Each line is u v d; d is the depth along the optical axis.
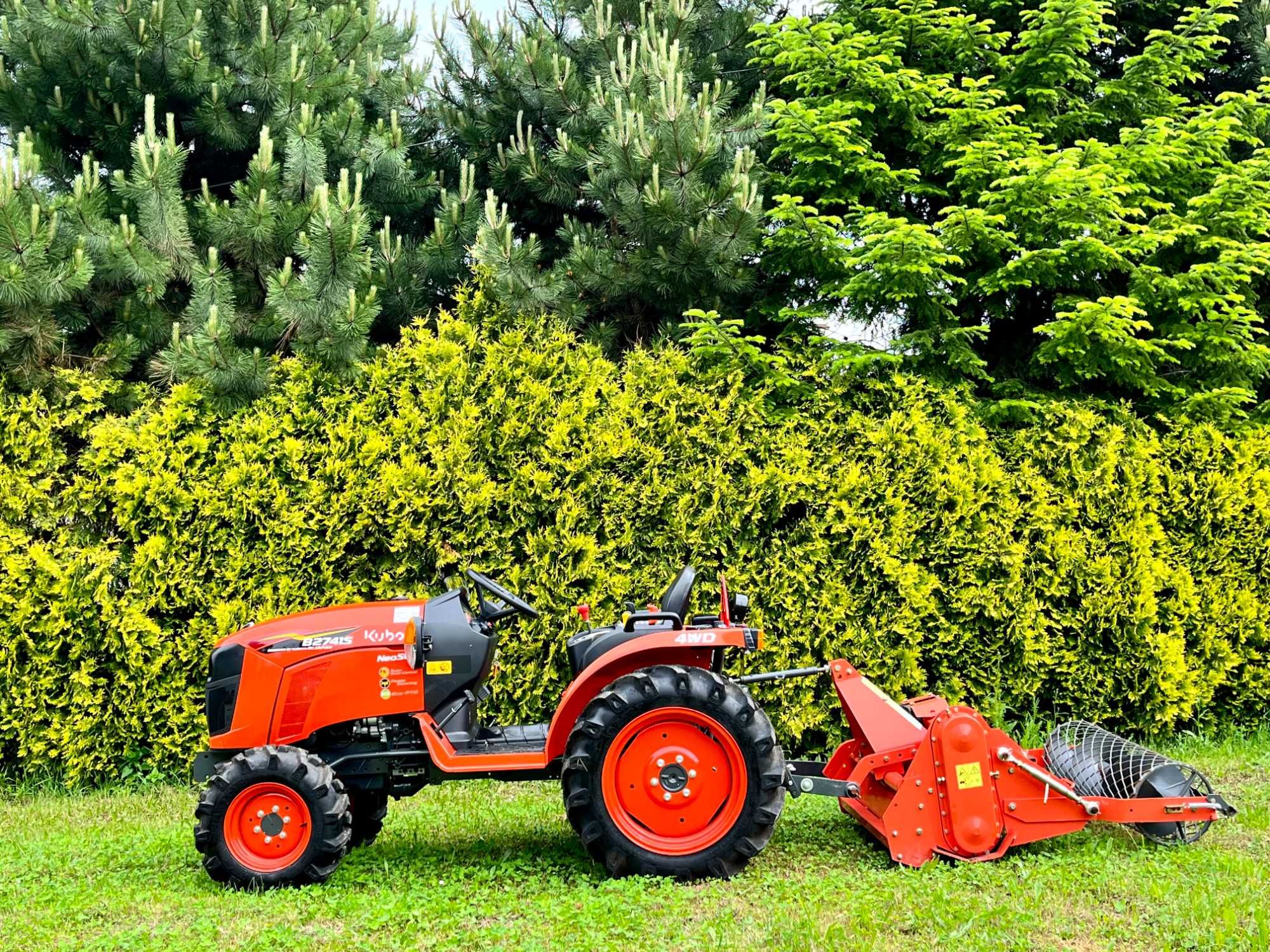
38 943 4.37
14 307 7.55
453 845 5.75
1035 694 8.34
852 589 8.11
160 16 8.35
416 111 10.20
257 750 5.07
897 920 4.26
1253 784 6.90
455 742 5.35
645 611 5.65
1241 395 8.77
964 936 4.06
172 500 7.77
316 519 7.77
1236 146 10.30
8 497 7.73
